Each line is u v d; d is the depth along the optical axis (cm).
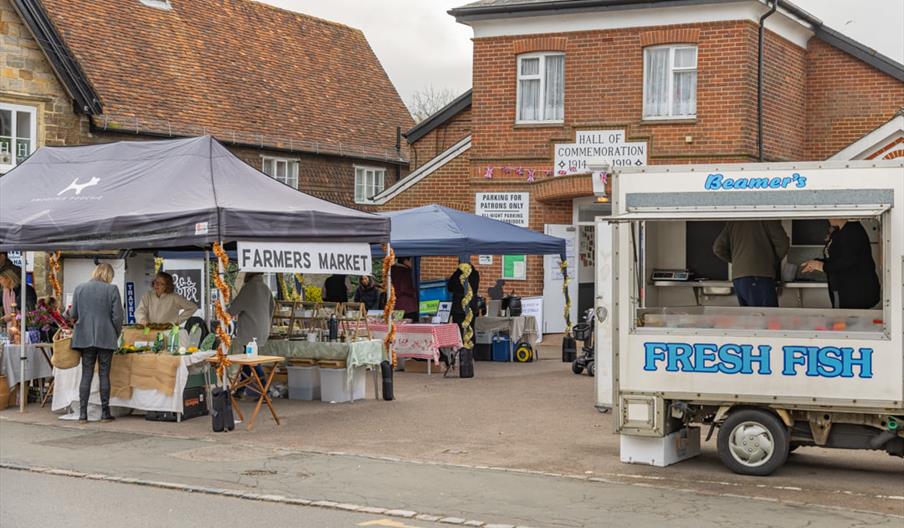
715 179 1041
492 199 2495
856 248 1049
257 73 3178
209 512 898
